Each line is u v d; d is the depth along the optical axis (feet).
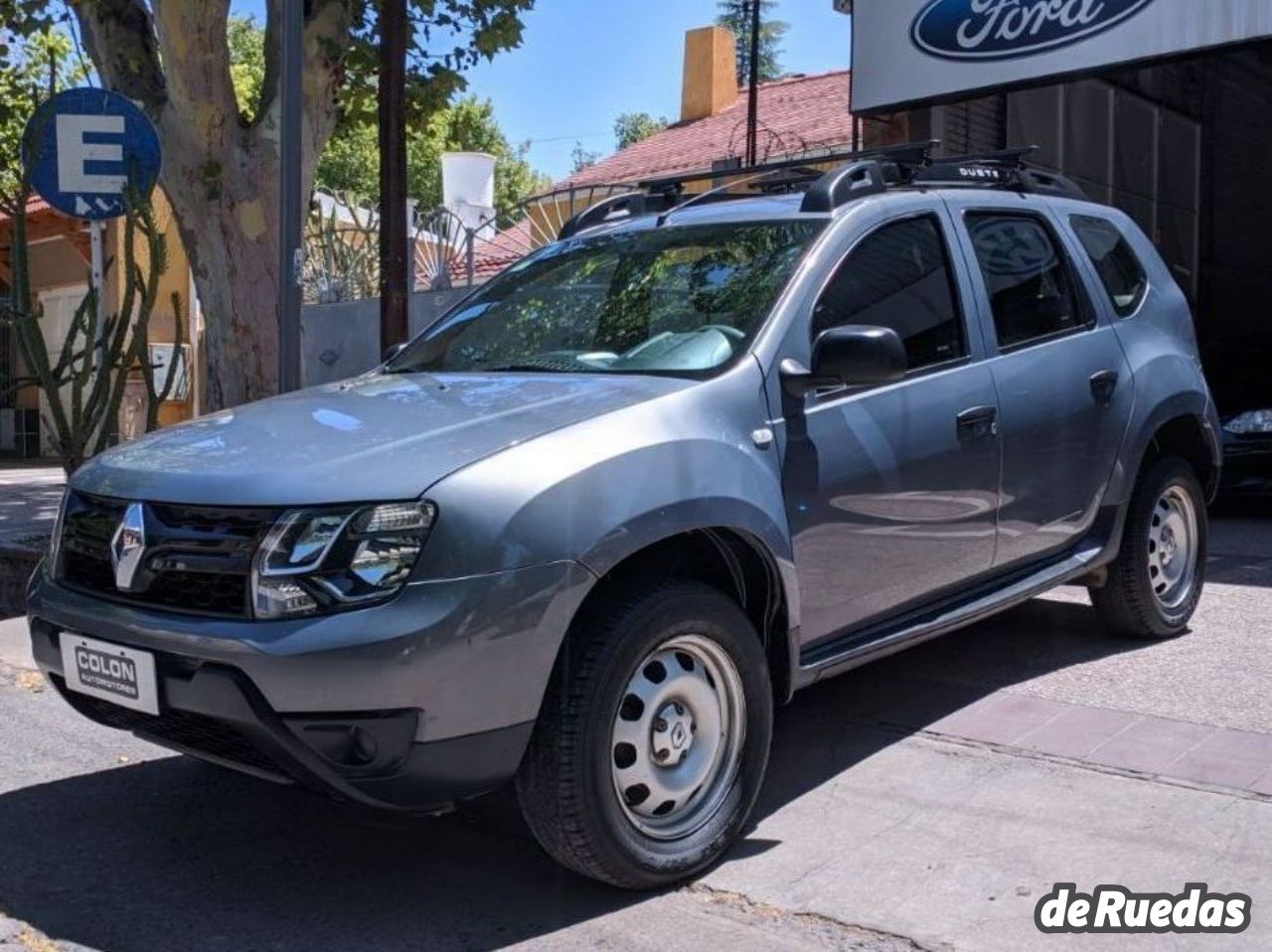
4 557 24.91
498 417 12.25
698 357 13.78
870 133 40.27
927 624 15.51
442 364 15.81
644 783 12.03
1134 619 19.51
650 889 12.25
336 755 10.75
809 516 13.67
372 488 10.95
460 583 10.70
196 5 26.55
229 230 27.71
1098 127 45.14
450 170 64.18
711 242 15.62
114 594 12.05
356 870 13.07
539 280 16.78
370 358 45.32
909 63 36.91
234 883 12.79
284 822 14.35
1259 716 16.25
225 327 28.04
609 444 11.82
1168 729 15.87
